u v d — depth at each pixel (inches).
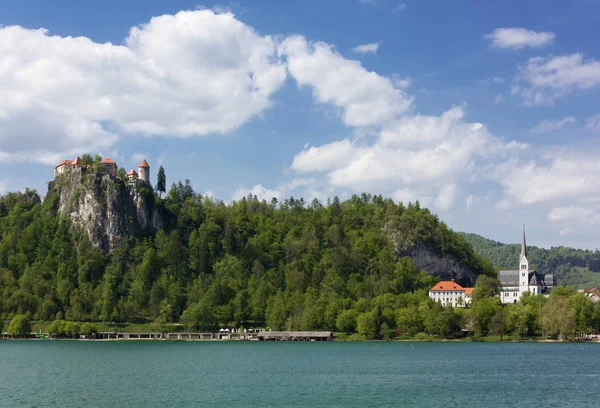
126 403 5408.5
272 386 6402.6
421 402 5502.0
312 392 6013.8
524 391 6102.4
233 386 6397.6
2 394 5861.2
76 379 6919.3
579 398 5703.7
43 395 5807.1
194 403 5408.5
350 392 6033.5
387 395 5861.2
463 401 5556.1
